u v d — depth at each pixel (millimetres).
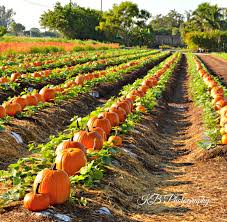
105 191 8219
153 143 13930
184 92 29125
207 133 12938
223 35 116062
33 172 8312
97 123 11773
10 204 7074
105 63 37781
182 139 15734
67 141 9211
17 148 11812
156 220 7652
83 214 7051
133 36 123062
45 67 30859
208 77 27219
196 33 117000
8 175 8305
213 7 133500
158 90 23078
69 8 109688
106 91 24328
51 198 7051
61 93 18250
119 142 11289
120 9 120062
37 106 15375
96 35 115125
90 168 8258
